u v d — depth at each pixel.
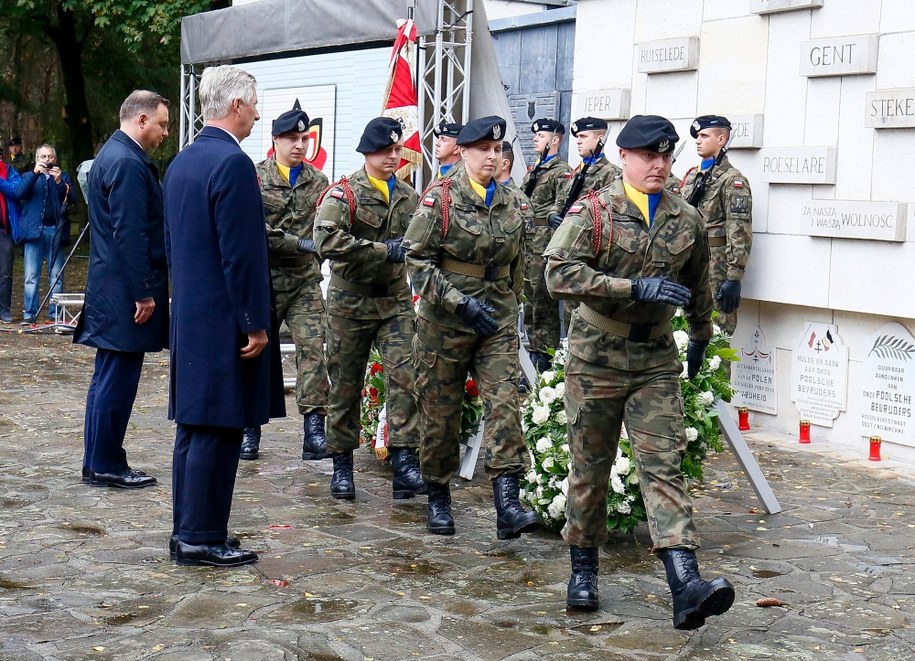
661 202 4.33
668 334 4.38
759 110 8.56
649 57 9.43
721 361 5.95
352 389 6.29
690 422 5.62
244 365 4.91
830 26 8.00
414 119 8.95
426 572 5.01
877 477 7.12
